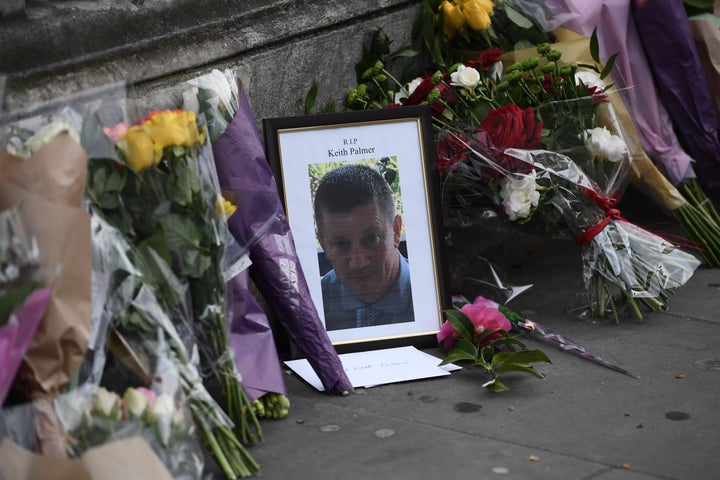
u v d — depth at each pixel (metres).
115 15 3.15
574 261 4.22
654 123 4.21
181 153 2.43
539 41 4.00
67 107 2.44
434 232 3.41
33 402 2.18
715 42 4.32
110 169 2.38
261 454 2.61
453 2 4.02
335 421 2.80
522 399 2.90
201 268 2.49
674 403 2.84
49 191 2.13
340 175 3.36
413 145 3.43
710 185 4.39
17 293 2.03
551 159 3.42
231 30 3.52
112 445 2.07
